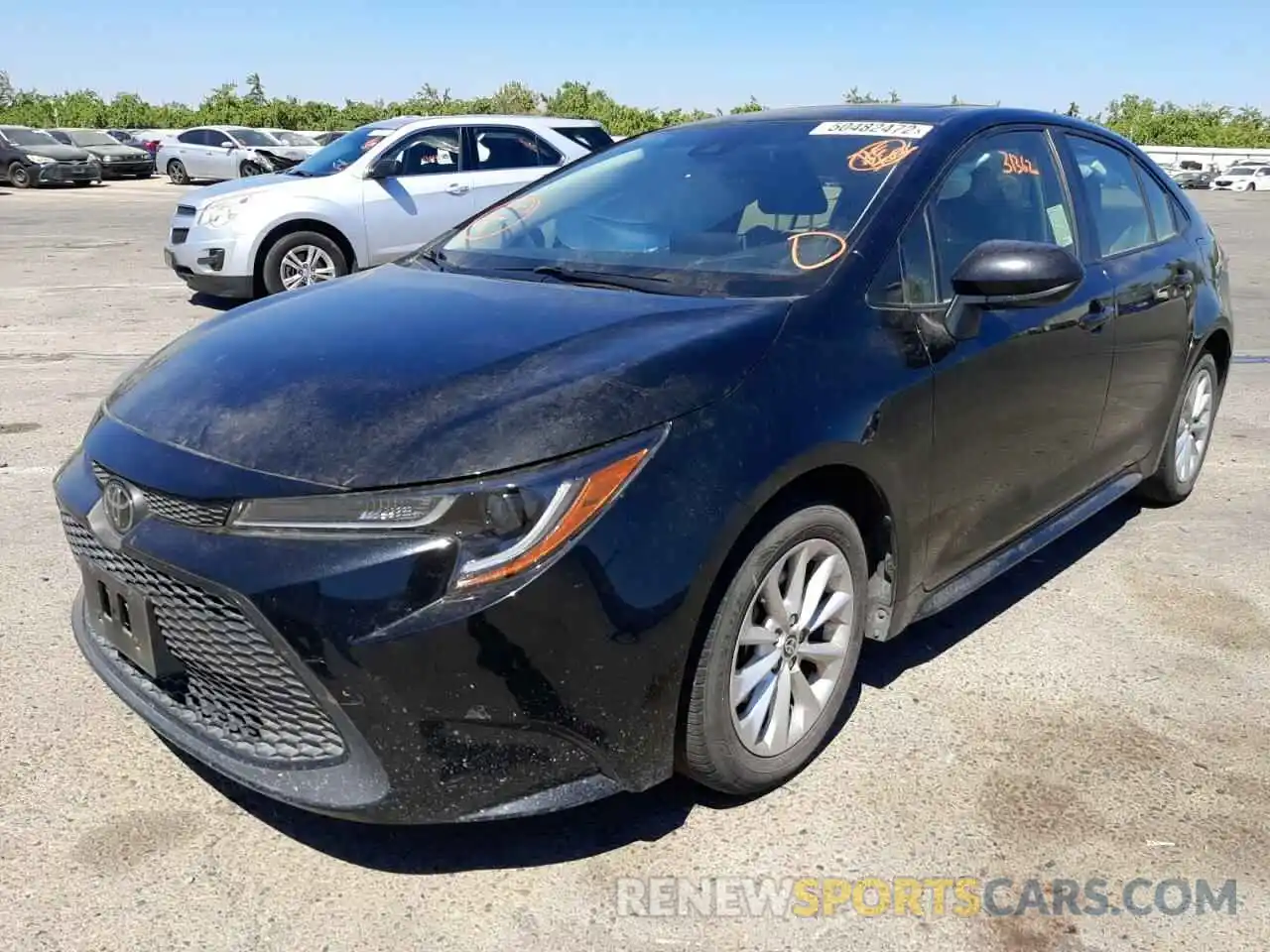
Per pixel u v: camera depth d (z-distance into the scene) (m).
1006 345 3.19
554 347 2.56
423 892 2.42
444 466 2.19
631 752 2.34
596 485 2.22
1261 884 2.48
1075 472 3.79
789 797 2.77
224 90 51.41
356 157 10.02
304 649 2.16
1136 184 4.38
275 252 9.39
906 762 2.93
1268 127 65.50
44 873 2.45
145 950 2.23
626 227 3.40
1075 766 2.92
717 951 2.26
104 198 23.62
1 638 3.52
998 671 3.43
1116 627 3.76
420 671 2.14
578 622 2.20
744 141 3.66
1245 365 7.99
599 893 2.42
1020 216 3.54
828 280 2.84
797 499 2.62
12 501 4.75
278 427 2.35
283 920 2.33
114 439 2.56
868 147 3.38
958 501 3.14
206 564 2.23
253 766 2.33
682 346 2.52
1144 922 2.36
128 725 3.04
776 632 2.66
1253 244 16.86
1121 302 3.85
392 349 2.62
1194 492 5.20
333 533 2.18
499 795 2.25
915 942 2.29
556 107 57.28
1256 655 3.56
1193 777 2.88
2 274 11.73
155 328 8.70
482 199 10.24
